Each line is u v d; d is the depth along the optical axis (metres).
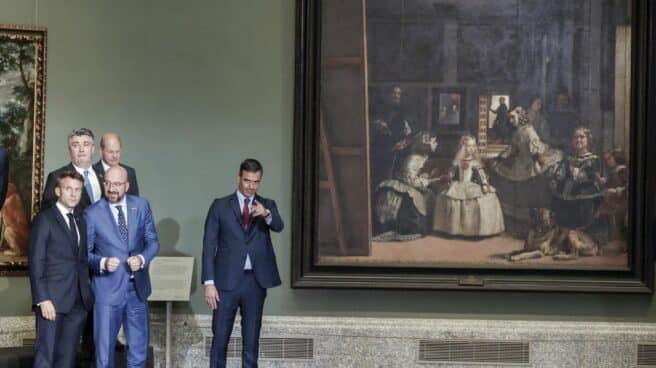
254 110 8.63
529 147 8.55
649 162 8.44
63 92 8.54
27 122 8.48
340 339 8.55
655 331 8.50
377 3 8.58
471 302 8.58
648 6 8.45
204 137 8.63
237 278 7.59
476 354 8.52
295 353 8.55
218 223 7.66
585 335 8.49
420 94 8.59
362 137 8.59
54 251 7.04
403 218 8.59
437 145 8.58
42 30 8.48
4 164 7.49
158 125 8.60
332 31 8.58
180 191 8.62
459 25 8.56
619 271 8.51
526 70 8.55
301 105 8.51
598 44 8.55
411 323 8.53
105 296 7.22
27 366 7.56
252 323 7.69
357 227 8.59
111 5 8.58
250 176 7.54
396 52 8.59
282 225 7.81
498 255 8.55
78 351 7.86
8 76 8.46
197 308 8.61
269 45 8.63
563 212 8.55
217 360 7.64
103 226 7.27
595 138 8.55
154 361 8.52
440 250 8.55
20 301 8.46
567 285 8.48
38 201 8.47
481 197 8.55
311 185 8.55
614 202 8.54
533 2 8.55
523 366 8.51
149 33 8.60
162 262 8.38
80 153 7.43
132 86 8.58
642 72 8.46
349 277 8.52
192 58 8.62
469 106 8.57
